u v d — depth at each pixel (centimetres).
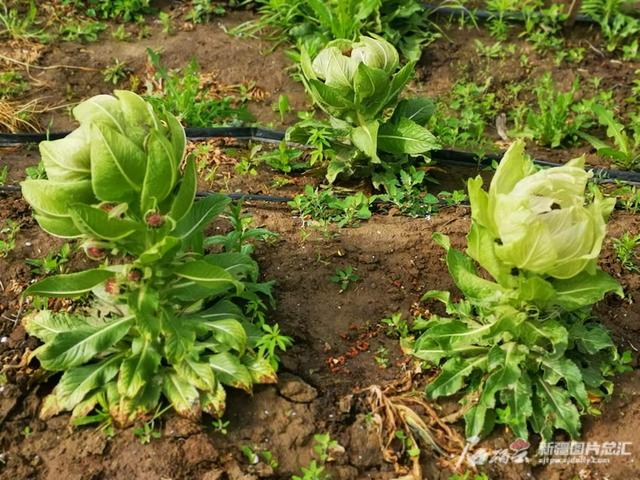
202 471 76
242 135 119
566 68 140
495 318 82
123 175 70
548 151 124
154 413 78
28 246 95
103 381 79
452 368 82
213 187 109
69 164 71
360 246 98
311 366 85
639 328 91
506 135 127
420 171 109
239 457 77
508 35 146
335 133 108
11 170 109
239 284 76
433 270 96
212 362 80
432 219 103
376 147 102
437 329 82
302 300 92
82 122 72
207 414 79
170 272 76
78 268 92
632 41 146
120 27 141
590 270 75
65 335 78
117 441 77
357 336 89
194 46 139
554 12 145
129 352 80
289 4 140
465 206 106
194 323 80
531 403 81
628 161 118
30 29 139
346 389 83
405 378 85
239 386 79
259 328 86
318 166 113
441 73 138
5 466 76
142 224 73
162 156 70
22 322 85
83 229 71
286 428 79
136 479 75
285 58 138
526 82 138
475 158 117
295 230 100
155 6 148
